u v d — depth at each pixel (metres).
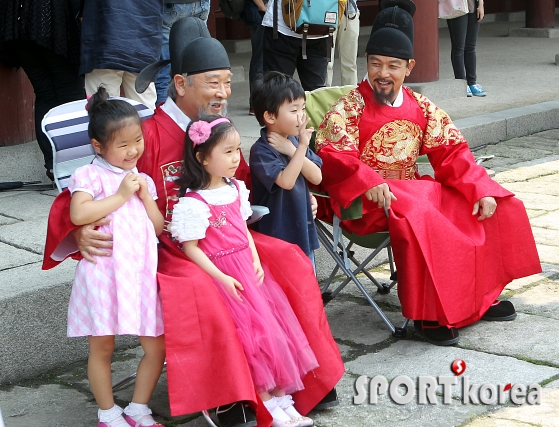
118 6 5.11
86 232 3.25
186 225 3.33
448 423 3.38
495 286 4.43
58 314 4.00
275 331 3.33
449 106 9.75
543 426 3.30
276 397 3.39
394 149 4.48
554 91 10.76
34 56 5.80
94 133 3.26
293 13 6.56
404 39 4.36
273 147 3.84
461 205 4.41
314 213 4.03
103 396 3.31
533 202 6.60
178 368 3.11
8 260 4.37
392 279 4.95
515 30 18.73
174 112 3.67
